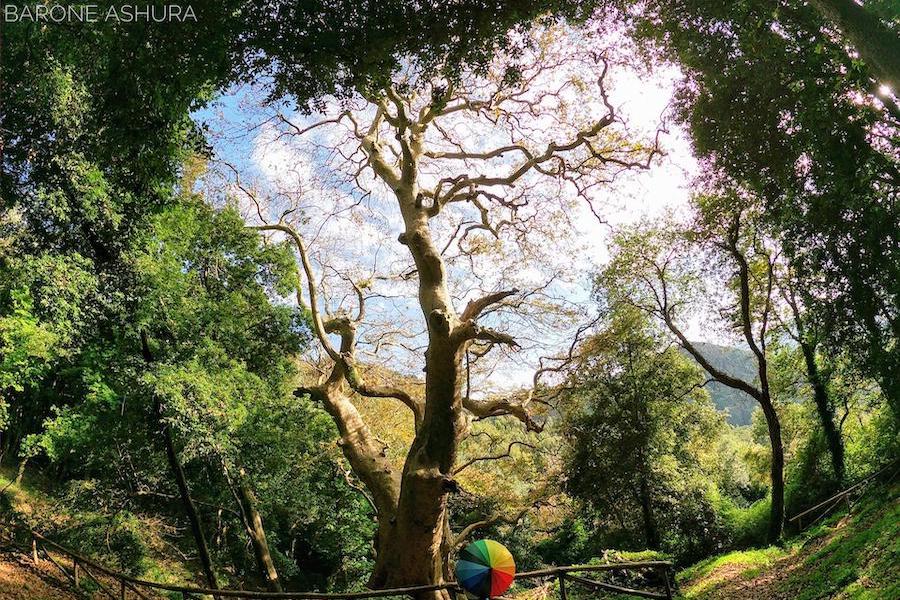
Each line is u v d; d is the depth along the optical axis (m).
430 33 7.96
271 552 22.31
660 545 25.22
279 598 8.01
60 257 12.65
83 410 14.99
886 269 11.72
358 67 8.02
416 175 16.28
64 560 12.06
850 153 10.89
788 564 15.66
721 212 18.91
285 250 19.17
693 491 25.03
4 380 12.70
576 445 25.58
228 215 18.14
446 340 13.27
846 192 11.01
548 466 26.30
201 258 17.92
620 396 25.36
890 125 10.89
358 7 7.64
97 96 9.70
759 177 12.17
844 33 7.27
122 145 9.45
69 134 12.16
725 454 34.50
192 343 15.91
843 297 12.88
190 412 14.36
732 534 24.22
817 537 16.56
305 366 22.48
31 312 13.04
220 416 14.98
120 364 14.62
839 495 18.02
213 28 7.69
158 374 14.30
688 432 28.05
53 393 17.73
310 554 26.27
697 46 10.97
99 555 15.89
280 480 19.58
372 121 18.42
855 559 11.83
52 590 9.62
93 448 15.64
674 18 10.74
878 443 19.95
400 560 13.59
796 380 23.36
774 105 11.12
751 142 11.72
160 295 14.87
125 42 8.20
